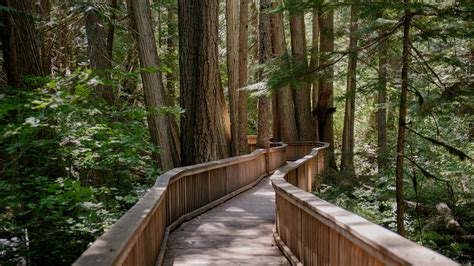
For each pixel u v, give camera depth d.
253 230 6.58
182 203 7.09
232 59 15.01
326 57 8.14
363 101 25.92
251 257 5.13
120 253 2.33
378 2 6.83
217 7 10.91
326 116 20.81
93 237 6.00
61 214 5.47
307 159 10.04
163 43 22.05
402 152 7.40
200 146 10.77
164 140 10.98
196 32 10.70
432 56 7.69
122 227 2.93
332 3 7.54
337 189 11.62
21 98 6.32
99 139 6.46
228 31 14.98
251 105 26.33
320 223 3.72
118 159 6.46
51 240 5.84
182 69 10.93
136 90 15.91
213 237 6.13
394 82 8.37
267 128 15.72
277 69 9.06
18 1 7.35
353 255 2.87
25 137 5.38
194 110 10.80
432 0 9.72
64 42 15.10
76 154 6.19
